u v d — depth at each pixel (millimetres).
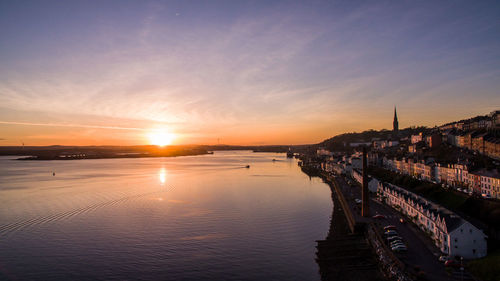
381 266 72688
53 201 150750
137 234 98938
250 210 131250
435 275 62281
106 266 75938
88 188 191875
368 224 98312
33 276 71375
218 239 94500
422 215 91000
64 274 72125
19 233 100875
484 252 70125
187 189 188000
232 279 69375
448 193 129500
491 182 115438
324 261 78500
